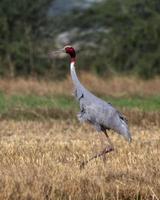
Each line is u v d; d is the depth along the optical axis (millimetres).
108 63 89812
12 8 87000
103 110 28531
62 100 54375
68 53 30641
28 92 60250
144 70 86000
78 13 96062
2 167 25641
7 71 78062
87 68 91250
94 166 26031
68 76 71000
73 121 42062
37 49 84500
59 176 23688
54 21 91312
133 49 90500
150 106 50656
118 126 28328
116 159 27891
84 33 95188
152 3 91875
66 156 28797
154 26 89938
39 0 88312
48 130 38344
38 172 24203
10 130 38219
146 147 31094
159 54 87188
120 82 66062
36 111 44969
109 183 23500
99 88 64000
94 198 22578
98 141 33125
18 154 28984
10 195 22234
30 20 88125
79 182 23203
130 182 23688
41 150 30094
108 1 96438
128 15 93375
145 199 22938
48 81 70375
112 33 93125
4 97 55688
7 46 83188
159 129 38531
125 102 54375
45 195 22562
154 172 25016
